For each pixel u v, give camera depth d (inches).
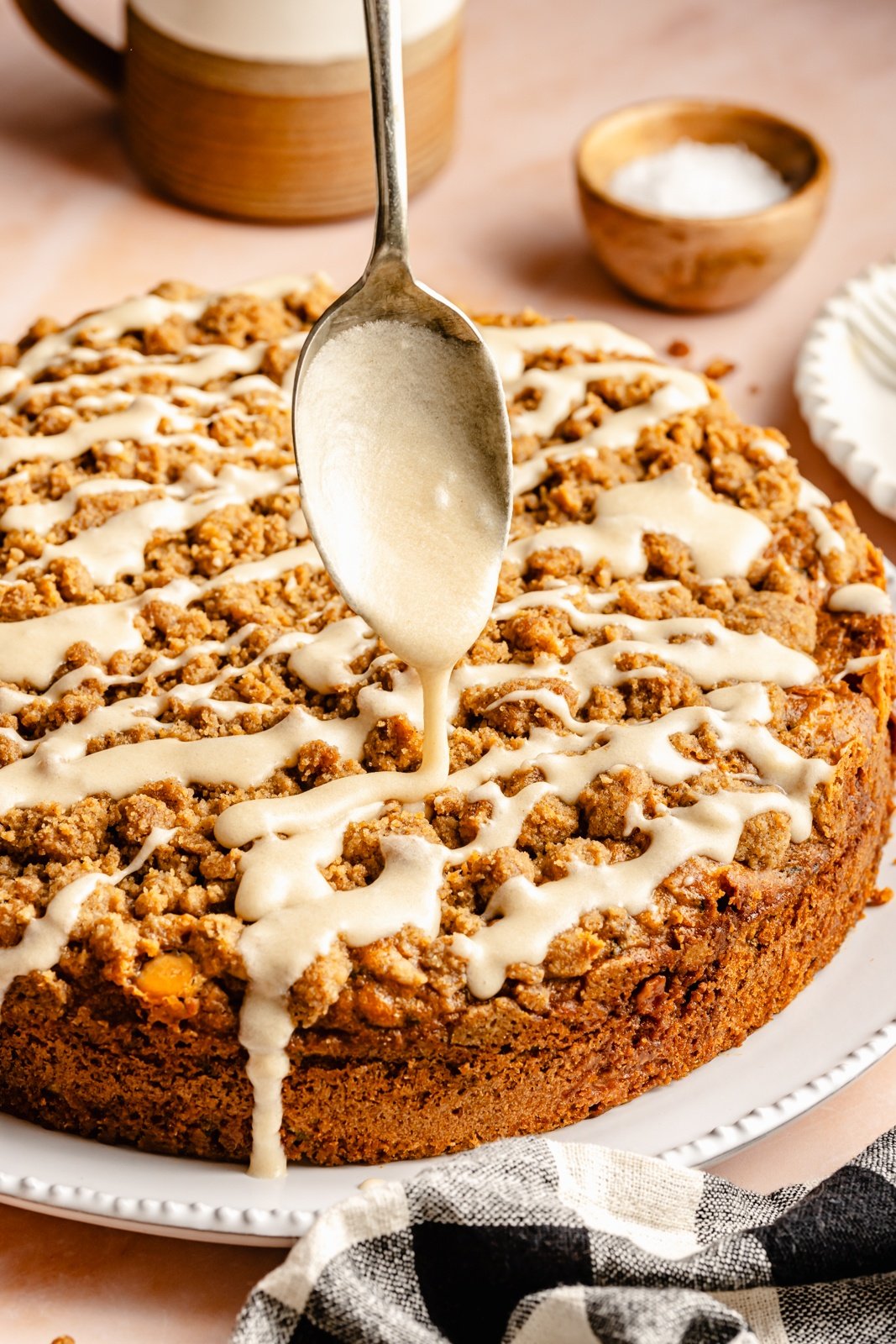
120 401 29.9
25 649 27.5
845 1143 26.7
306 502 26.1
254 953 25.2
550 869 25.9
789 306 36.2
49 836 26.1
